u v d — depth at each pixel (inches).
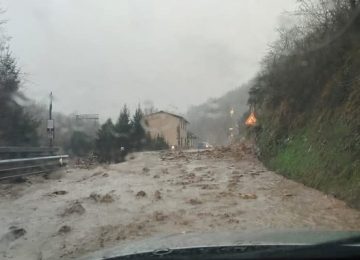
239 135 1817.2
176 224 394.3
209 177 685.3
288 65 821.2
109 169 849.5
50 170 812.0
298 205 454.9
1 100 1240.2
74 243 357.7
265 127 922.1
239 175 691.4
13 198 553.6
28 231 398.6
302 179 584.1
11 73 1273.4
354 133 508.4
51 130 1488.7
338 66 646.5
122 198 523.2
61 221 427.2
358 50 593.6
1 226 416.2
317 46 709.3
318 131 617.6
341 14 656.4
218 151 1148.5
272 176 666.2
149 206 475.2
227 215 419.5
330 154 542.6
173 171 781.3
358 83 554.9
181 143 3513.8
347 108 556.1
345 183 477.7
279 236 165.8
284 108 820.0
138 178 697.0
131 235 365.7
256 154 943.0
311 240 153.6
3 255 342.3
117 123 2375.7
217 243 156.3
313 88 717.9
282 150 753.0
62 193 579.5
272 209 441.7
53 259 326.0
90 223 413.4
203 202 485.4
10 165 666.8
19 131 1322.6
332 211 424.2
